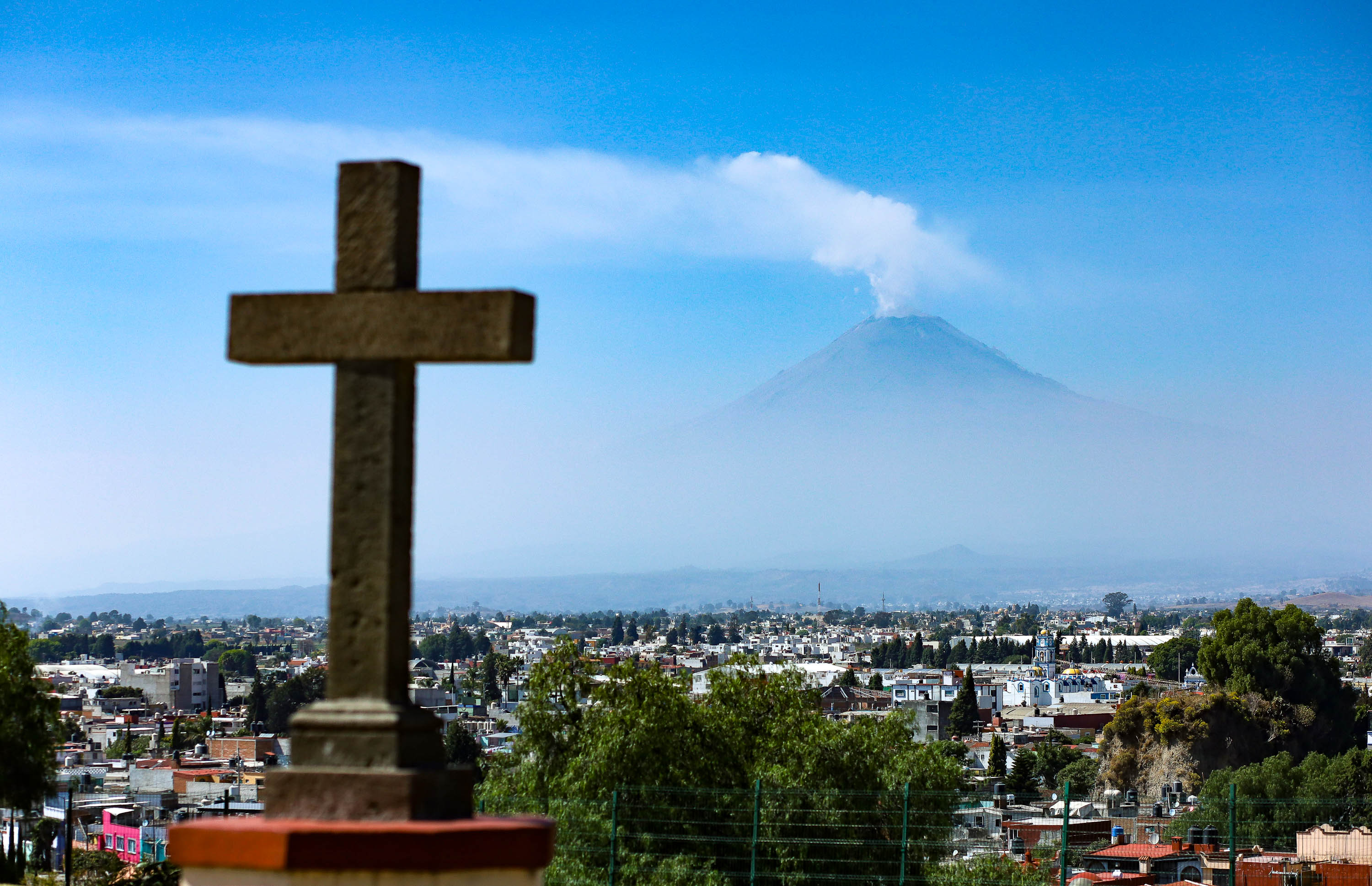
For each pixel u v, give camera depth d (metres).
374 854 6.84
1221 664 136.88
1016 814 92.06
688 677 47.41
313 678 182.25
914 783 44.00
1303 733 130.25
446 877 6.89
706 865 37.72
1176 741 128.25
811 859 38.50
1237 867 49.62
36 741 41.47
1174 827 76.44
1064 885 31.95
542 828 7.12
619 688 43.94
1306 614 135.62
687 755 43.38
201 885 6.99
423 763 7.55
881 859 41.41
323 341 7.81
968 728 185.00
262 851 6.84
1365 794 89.69
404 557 7.83
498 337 7.60
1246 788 93.06
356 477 7.74
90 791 98.75
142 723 178.25
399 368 7.78
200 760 126.88
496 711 196.75
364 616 7.66
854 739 45.28
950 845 42.06
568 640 46.88
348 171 7.93
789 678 50.41
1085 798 117.62
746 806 40.41
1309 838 52.19
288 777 7.38
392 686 7.66
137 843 76.88
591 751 42.88
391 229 7.86
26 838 62.28
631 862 37.00
